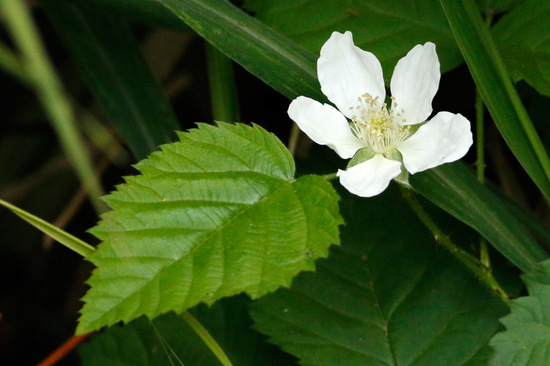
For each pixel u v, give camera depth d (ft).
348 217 1.35
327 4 1.37
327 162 1.38
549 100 1.40
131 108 1.40
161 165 1.24
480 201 1.30
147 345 1.36
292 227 1.23
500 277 1.31
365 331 1.30
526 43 1.35
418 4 1.37
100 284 1.20
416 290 1.31
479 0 1.37
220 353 1.25
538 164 1.27
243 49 1.29
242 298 1.36
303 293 1.32
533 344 1.24
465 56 1.27
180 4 1.29
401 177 1.27
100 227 1.21
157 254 1.21
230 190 1.24
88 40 1.41
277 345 1.33
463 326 1.29
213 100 1.40
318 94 1.30
